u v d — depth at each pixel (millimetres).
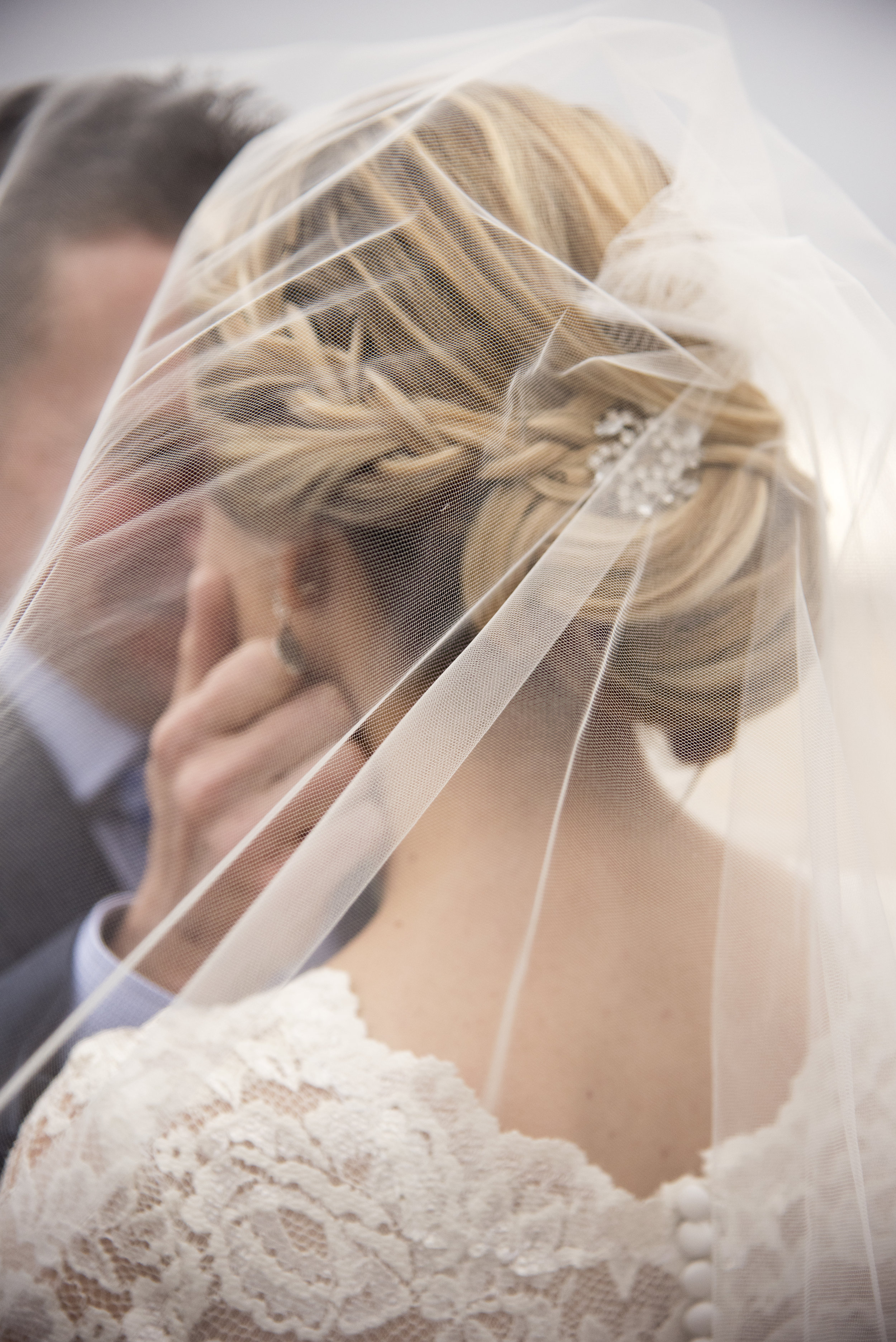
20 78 1685
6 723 849
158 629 864
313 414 809
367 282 810
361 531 829
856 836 873
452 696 802
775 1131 784
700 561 823
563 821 833
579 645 829
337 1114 716
